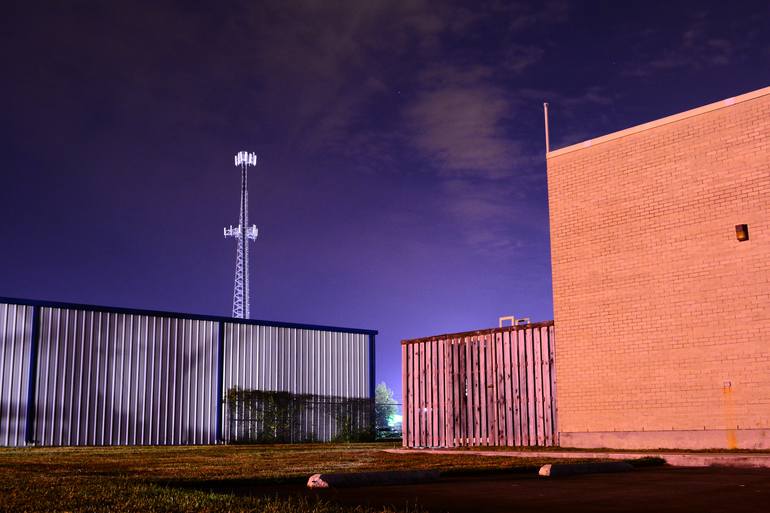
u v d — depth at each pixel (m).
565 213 14.20
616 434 12.81
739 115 12.07
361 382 27.98
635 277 13.01
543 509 4.97
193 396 23.55
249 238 57.91
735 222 11.88
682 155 12.68
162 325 23.27
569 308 13.85
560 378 13.76
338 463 10.29
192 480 7.11
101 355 21.84
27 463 10.58
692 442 11.86
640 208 13.11
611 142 13.70
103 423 21.48
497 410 14.85
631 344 12.88
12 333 20.28
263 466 9.66
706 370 11.88
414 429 16.47
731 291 11.77
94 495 5.51
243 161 61.03
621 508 4.98
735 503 5.21
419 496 5.90
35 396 20.41
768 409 11.12
